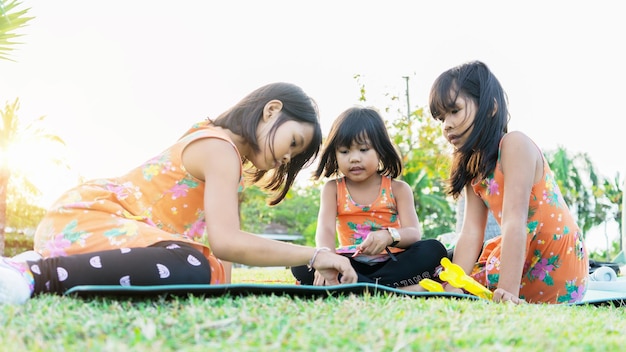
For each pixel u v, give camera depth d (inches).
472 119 101.7
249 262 78.7
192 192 85.3
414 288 103.5
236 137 88.8
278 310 57.4
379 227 122.6
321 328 50.0
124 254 71.2
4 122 377.4
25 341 46.8
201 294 62.8
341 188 124.1
